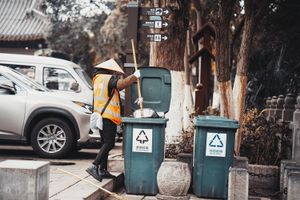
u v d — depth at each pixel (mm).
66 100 12414
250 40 11312
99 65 9438
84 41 33125
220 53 11109
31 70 14609
